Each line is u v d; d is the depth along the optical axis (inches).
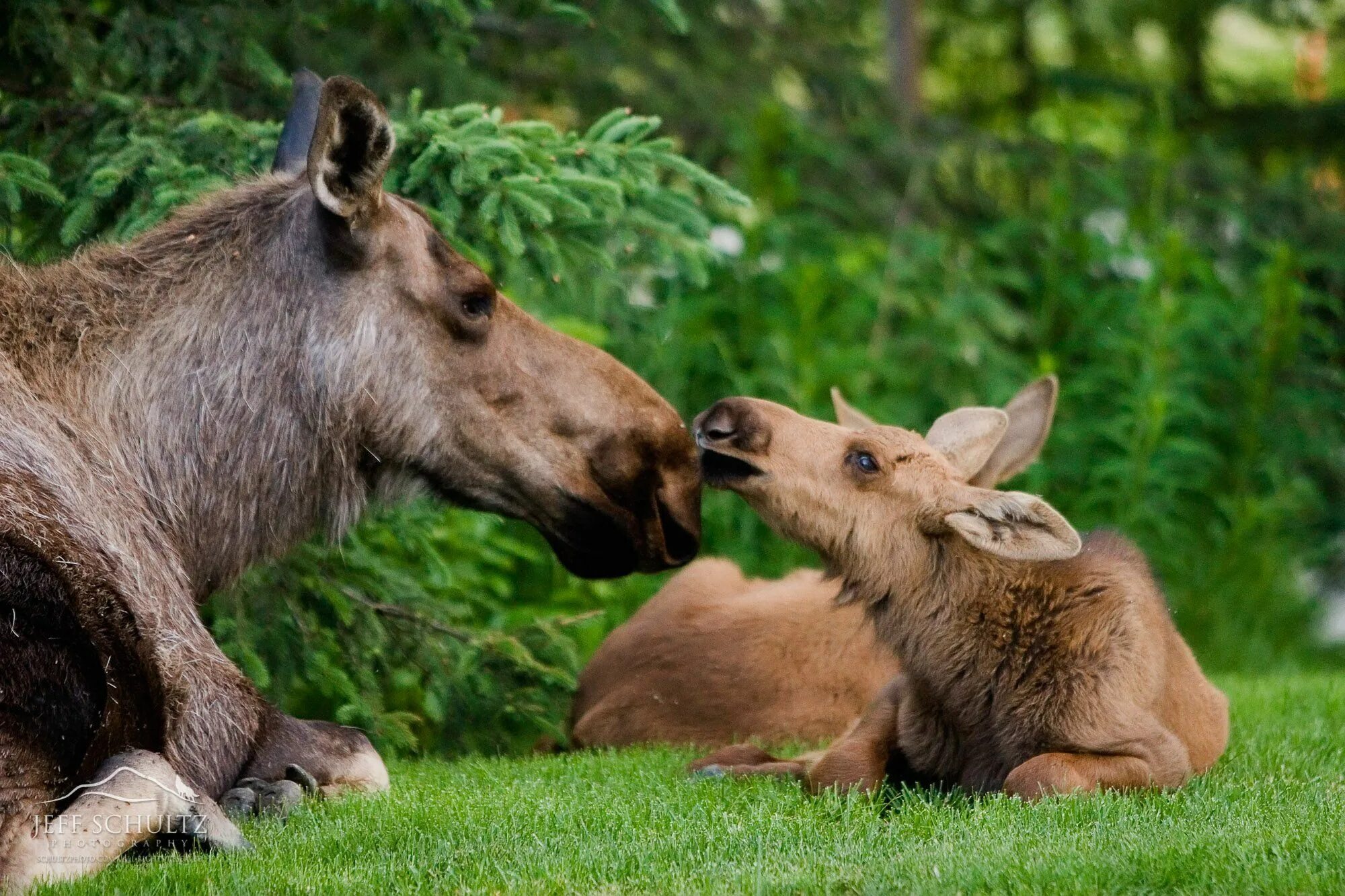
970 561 378.6
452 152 446.6
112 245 386.0
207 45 508.1
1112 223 975.6
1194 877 271.4
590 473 393.4
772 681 474.0
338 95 359.6
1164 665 377.1
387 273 382.9
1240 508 813.2
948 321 836.0
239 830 321.1
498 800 361.1
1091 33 1278.3
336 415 382.0
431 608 518.3
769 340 763.4
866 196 959.6
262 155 469.4
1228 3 1226.0
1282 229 1002.7
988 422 442.3
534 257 482.3
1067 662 367.9
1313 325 858.8
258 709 364.2
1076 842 297.7
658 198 514.9
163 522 369.4
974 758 382.9
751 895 271.7
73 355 366.0
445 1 533.0
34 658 312.3
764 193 867.4
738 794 362.0
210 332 378.0
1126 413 797.2
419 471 393.1
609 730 487.8
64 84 510.0
